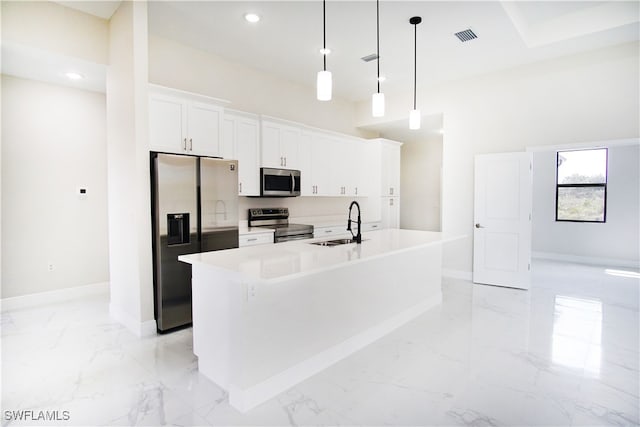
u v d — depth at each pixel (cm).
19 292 378
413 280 354
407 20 336
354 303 278
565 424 187
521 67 454
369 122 617
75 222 414
